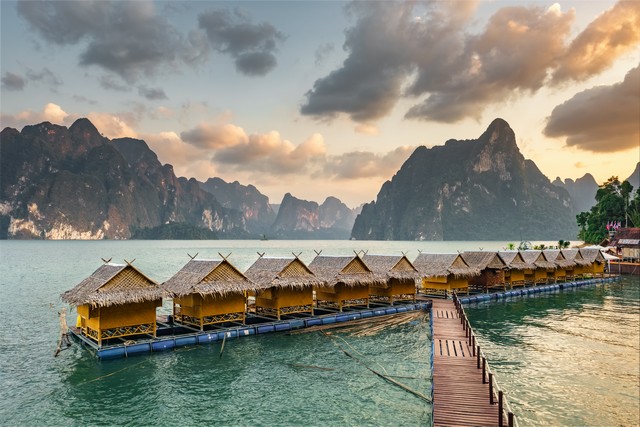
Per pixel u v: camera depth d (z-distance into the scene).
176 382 20.69
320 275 32.38
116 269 24.67
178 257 116.56
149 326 25.94
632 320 35.44
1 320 33.81
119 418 17.19
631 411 17.98
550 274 56.69
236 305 28.45
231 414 17.53
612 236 82.69
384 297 38.28
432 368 19.28
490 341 28.36
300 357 24.42
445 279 42.81
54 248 169.62
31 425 16.67
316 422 16.86
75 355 24.41
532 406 18.34
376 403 18.58
